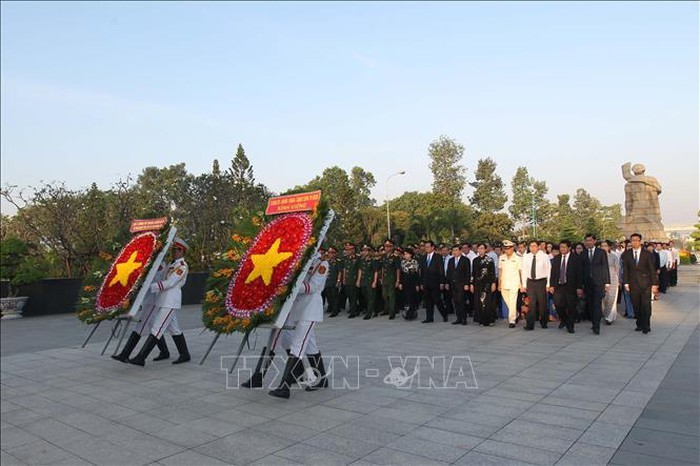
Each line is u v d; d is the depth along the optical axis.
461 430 4.58
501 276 11.03
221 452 4.34
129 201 20.88
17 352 9.86
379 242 45.31
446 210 43.53
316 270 6.16
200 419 5.25
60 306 17.05
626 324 10.72
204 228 23.64
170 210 24.11
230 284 6.56
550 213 62.06
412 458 4.01
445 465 3.85
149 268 7.78
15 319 15.43
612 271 10.76
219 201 24.81
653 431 4.38
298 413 5.29
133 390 6.52
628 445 4.09
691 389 5.61
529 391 5.73
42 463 4.33
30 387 6.99
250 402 5.79
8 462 4.37
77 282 17.52
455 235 43.41
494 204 63.00
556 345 8.49
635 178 25.69
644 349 7.89
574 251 10.35
